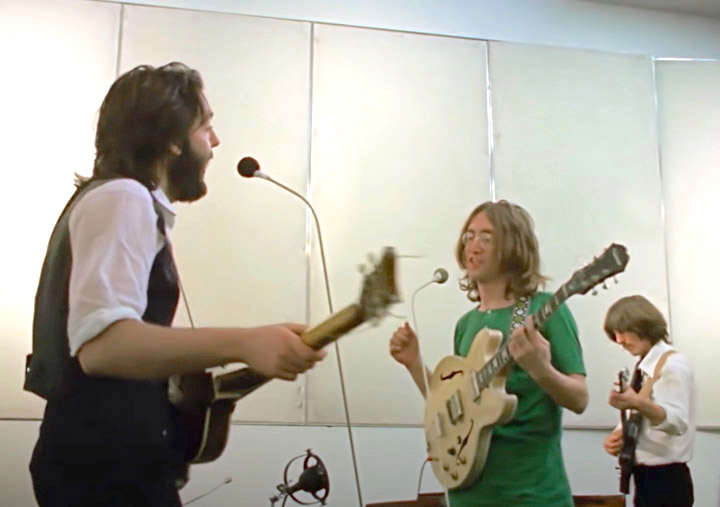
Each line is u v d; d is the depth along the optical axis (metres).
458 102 4.50
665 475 2.79
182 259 3.97
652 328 2.99
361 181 4.27
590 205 4.49
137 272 0.94
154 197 1.06
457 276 4.21
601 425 4.13
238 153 4.17
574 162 4.54
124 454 0.96
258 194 4.13
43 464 0.96
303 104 4.31
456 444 1.86
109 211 0.95
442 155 4.40
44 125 4.01
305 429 3.85
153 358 0.88
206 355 0.89
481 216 2.01
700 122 4.78
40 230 3.89
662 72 4.84
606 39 4.86
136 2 4.25
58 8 4.16
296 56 4.36
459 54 4.57
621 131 4.64
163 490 1.00
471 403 1.84
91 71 4.13
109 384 0.98
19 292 3.81
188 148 1.15
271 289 4.03
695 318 4.45
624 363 4.25
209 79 4.23
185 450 1.15
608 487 4.06
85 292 0.90
